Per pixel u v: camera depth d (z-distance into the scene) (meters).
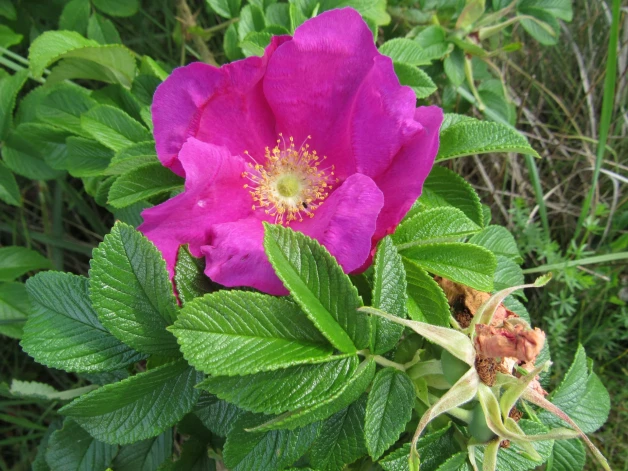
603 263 0.31
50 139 0.22
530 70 0.35
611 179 0.34
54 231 0.29
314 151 0.16
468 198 0.17
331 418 0.14
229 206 0.15
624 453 0.30
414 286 0.15
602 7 0.34
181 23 0.28
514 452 0.14
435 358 0.14
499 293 0.13
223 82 0.15
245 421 0.14
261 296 0.12
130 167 0.17
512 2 0.24
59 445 0.17
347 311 0.13
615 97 0.34
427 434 0.14
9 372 0.30
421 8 0.26
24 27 0.31
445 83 0.27
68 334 0.14
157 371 0.13
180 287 0.14
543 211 0.30
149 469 0.17
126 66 0.22
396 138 0.14
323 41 0.15
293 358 0.12
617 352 0.32
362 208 0.14
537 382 0.15
